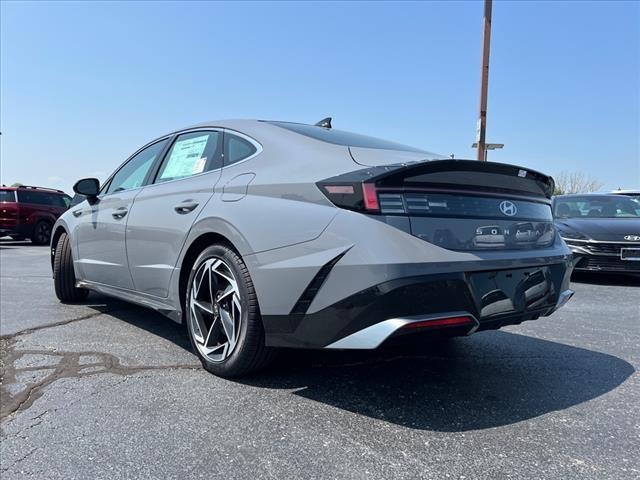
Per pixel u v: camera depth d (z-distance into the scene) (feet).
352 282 7.38
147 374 9.77
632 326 14.47
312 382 9.47
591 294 20.03
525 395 9.04
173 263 10.64
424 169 7.70
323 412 8.16
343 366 10.42
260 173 9.25
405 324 7.15
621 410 8.43
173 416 7.93
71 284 16.20
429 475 6.36
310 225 7.94
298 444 7.11
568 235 22.91
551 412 8.32
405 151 9.98
